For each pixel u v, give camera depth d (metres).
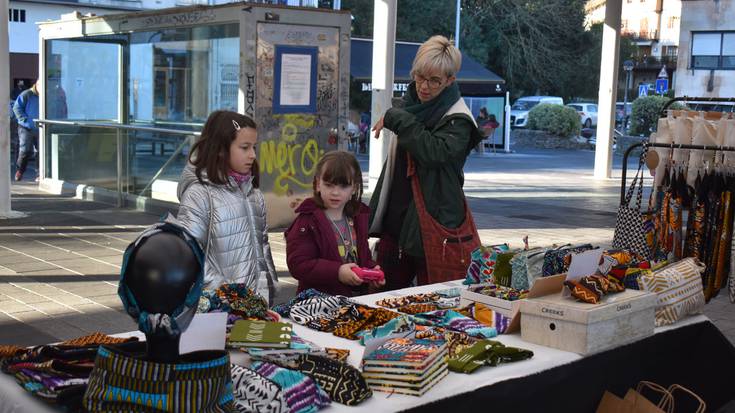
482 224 10.60
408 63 27.08
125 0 35.22
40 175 12.82
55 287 6.56
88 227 9.44
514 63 44.72
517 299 3.23
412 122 4.01
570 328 2.92
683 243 5.64
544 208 12.38
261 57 9.12
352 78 25.80
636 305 3.13
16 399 2.22
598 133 17.86
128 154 11.00
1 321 5.57
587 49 46.44
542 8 44.19
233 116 3.48
